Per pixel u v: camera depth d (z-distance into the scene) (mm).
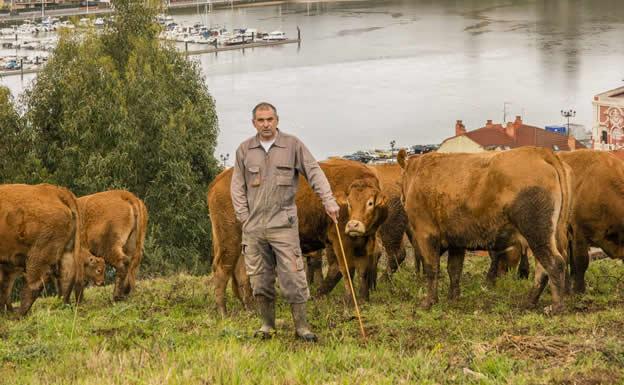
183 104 40625
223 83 150125
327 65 173125
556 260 11656
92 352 9602
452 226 12422
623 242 13336
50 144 39406
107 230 15766
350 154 105750
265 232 9922
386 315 11773
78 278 14273
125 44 44438
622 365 8539
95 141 38625
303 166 9969
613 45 187875
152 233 35125
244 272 13148
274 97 139250
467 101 138000
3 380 8906
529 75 157250
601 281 14500
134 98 39438
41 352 9953
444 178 12445
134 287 15766
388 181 15734
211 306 13305
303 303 10086
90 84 39250
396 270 15953
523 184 11648
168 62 43344
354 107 133750
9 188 12945
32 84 41594
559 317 11180
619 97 96625
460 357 9039
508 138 80438
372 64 174000
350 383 8086
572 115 112438
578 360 8680
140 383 8219
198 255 36562
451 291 13180
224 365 8570
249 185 9969
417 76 160500
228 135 108125
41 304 14273
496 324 10898
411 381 8219
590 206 13250
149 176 39031
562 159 12680
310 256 15109
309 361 8820
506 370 8484
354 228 12070
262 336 10227
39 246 12852
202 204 38031
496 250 12266
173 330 10969
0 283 13133
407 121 125188
